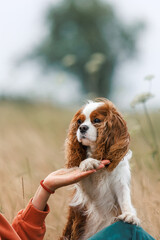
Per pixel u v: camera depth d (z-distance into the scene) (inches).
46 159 228.7
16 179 189.9
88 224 154.7
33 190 173.6
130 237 117.7
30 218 113.7
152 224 157.6
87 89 945.5
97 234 118.0
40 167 216.4
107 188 144.7
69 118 399.5
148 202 167.5
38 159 230.1
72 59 331.3
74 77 975.6
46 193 114.5
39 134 321.4
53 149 266.8
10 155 249.6
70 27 1075.9
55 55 1022.4
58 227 164.6
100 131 139.6
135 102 190.2
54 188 114.3
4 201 172.9
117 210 146.9
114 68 1004.6
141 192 176.2
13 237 106.7
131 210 137.3
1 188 184.7
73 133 149.6
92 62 334.3
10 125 384.2
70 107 553.9
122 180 143.3
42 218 114.7
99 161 130.1
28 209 114.3
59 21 1072.8
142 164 199.0
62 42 1024.2
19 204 169.3
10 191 179.6
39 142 281.0
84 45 1013.2
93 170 114.2
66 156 151.7
